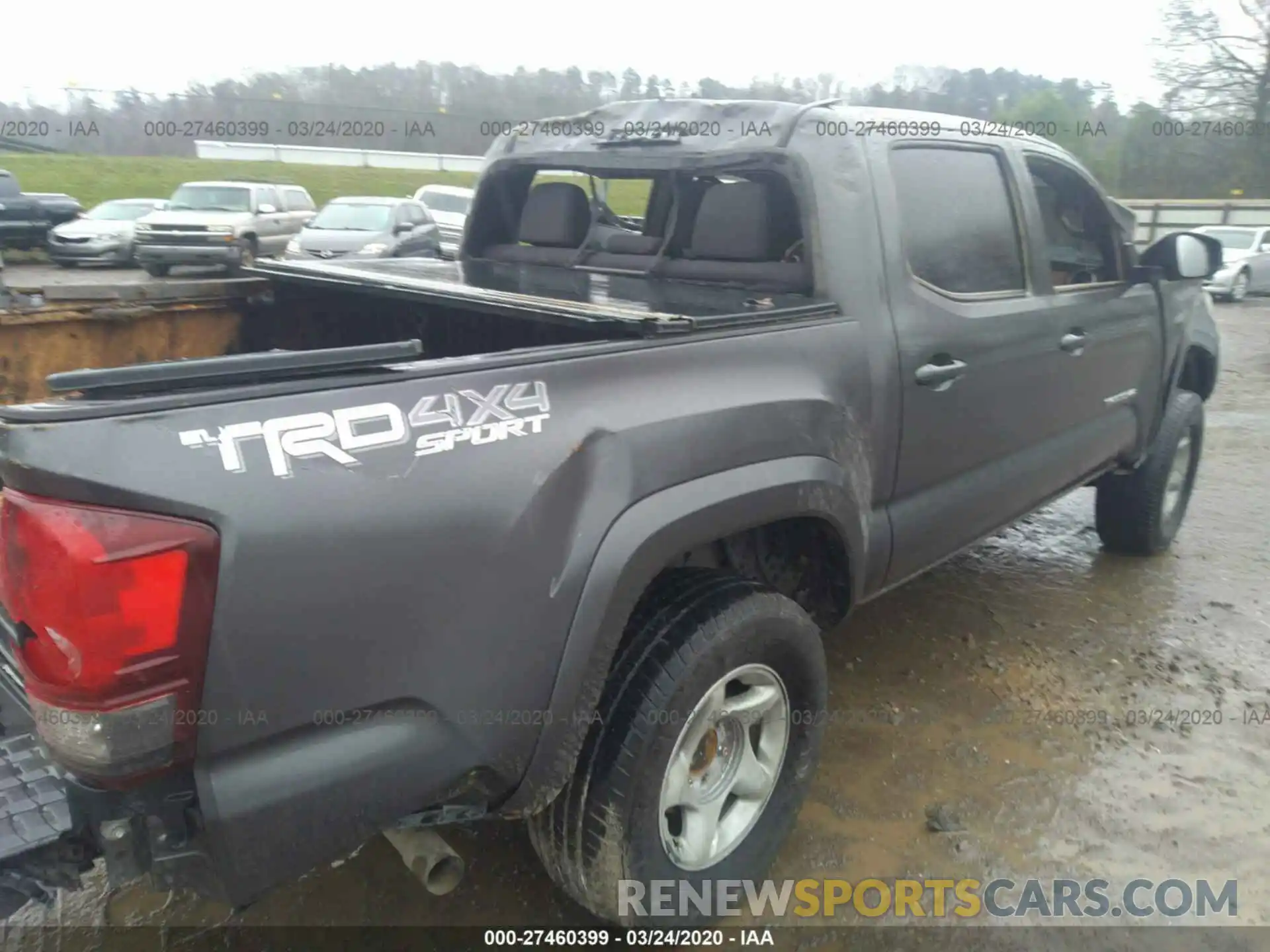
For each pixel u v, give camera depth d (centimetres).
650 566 208
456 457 178
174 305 313
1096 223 416
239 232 1659
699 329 231
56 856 164
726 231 318
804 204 285
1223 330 1506
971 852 286
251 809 162
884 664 393
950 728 349
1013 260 346
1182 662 402
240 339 335
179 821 164
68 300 293
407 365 180
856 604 304
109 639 147
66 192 2791
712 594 229
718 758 248
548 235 380
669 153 323
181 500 149
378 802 176
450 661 180
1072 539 545
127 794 160
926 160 313
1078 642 417
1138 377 436
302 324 349
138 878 167
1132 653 408
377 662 171
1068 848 289
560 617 193
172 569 149
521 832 288
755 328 247
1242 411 909
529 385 192
